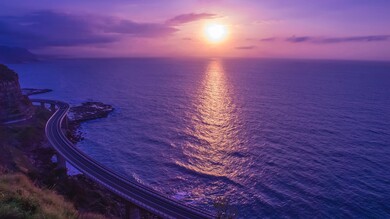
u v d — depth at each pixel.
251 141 125.12
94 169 82.31
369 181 85.81
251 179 89.81
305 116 167.00
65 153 95.19
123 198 67.06
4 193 18.78
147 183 89.69
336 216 70.06
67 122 159.88
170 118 173.62
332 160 101.44
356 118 158.62
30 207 18.08
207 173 95.44
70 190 58.94
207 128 149.25
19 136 112.56
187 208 63.47
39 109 170.88
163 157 110.81
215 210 74.25
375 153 106.81
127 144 127.31
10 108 130.12
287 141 122.81
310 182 86.19
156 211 61.41
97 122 168.62
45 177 59.34
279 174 92.12
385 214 70.44
